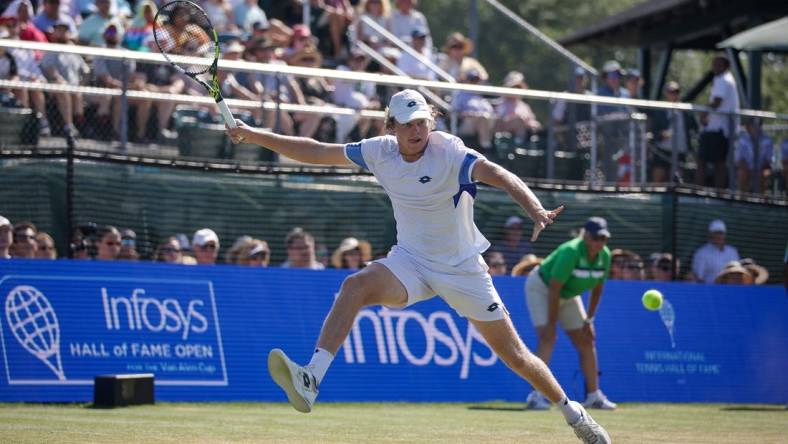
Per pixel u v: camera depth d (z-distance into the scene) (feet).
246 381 87.66
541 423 73.92
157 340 85.35
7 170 88.43
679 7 155.74
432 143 49.34
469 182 48.78
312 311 91.15
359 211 100.07
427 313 93.76
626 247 107.34
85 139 100.78
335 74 97.09
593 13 317.83
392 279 49.90
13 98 98.73
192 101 100.83
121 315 84.53
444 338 93.86
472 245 50.72
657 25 166.61
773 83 250.57
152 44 117.29
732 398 103.71
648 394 100.07
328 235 99.25
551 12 317.63
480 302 50.47
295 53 122.21
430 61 142.20
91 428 63.52
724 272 107.55
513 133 118.01
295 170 97.76
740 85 144.77
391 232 100.63
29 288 82.28
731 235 111.04
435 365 92.99
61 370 82.12
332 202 99.40
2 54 99.19
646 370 100.48
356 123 108.37
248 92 109.81
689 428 73.46
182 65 91.76
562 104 121.29
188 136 104.78
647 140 116.26
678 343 102.32
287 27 144.15
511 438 63.98
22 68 99.45
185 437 60.34
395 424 71.46
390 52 137.90
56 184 89.81
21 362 81.20
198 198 94.79
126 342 84.28
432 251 50.16
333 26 141.59
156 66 106.83
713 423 77.66
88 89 98.58
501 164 116.26
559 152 117.80
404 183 49.62
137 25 118.21
